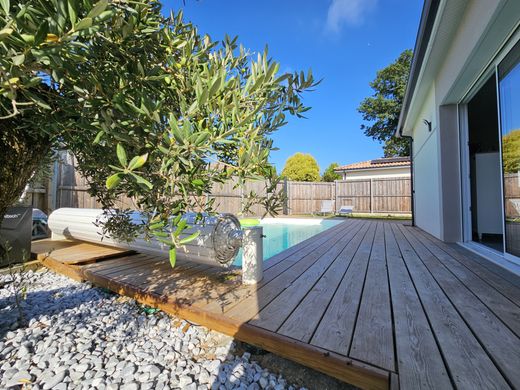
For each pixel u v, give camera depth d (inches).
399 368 45.2
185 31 52.7
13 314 82.0
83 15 29.7
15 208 123.5
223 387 51.4
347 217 425.1
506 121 110.8
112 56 41.7
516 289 83.1
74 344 66.1
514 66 104.4
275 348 54.7
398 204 465.1
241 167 42.3
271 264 114.6
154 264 117.0
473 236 176.2
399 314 65.4
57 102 42.3
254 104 44.8
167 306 75.5
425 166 224.5
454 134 165.9
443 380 42.6
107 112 37.2
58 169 227.9
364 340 53.6
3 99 42.4
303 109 55.0
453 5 120.1
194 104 37.1
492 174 173.8
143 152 40.3
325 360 48.9
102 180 64.5
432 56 156.3
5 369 55.7
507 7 90.0
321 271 103.7
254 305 71.3
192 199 47.6
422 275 98.2
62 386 51.1
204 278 96.0
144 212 48.6
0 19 26.0
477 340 53.7
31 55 28.9
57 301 94.5
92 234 136.8
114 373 55.3
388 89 668.7
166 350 64.0
